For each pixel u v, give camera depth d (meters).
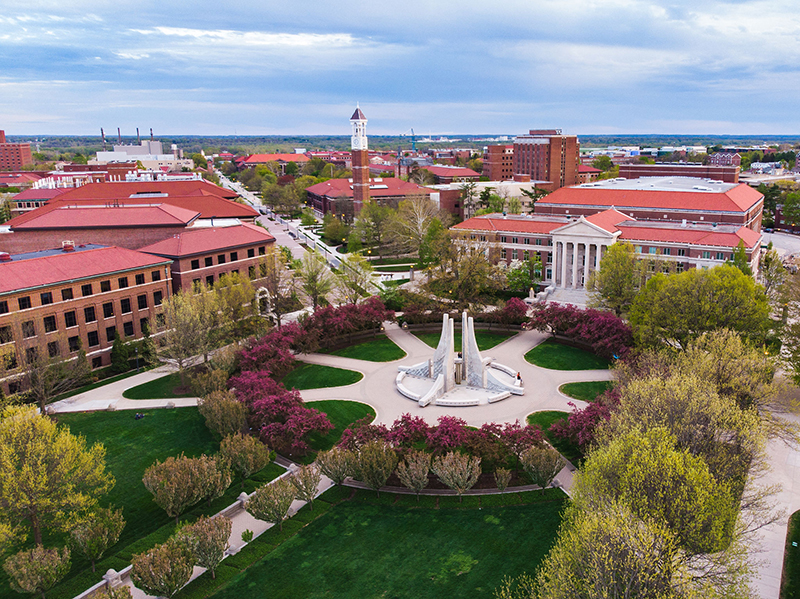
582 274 123.62
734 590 32.88
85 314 81.06
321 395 74.00
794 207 178.12
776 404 64.69
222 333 83.62
